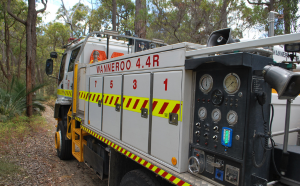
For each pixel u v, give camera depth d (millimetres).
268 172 1833
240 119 1584
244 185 1543
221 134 1702
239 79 1600
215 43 2049
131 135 2701
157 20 7891
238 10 7098
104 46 5242
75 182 4477
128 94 2803
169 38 7930
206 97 1850
